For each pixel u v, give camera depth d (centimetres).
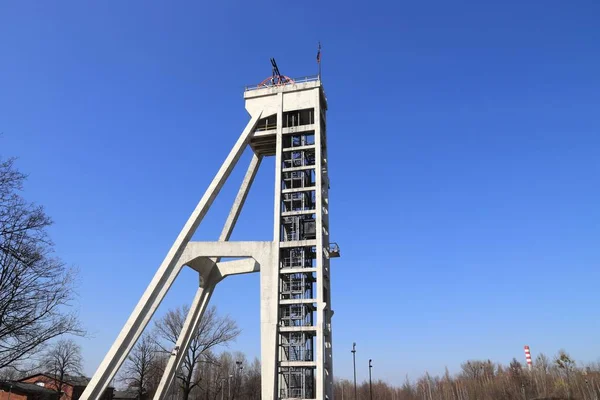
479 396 11419
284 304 3800
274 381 3525
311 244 3903
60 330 2744
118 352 3372
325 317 4078
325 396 3625
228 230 4472
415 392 15150
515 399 10400
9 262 2512
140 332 3534
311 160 4591
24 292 2564
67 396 6994
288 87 4556
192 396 9169
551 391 10700
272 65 4728
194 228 3988
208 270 4306
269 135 4472
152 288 3644
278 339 3694
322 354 3581
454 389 12950
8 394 6012
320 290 3791
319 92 4522
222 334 6328
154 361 7138
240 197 4656
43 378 7250
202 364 9000
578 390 10219
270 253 3906
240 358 10925
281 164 4294
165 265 3750
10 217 2511
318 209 4044
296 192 4203
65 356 5838
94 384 3198
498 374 13125
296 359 3712
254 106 4575
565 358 12706
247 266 4275
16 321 2502
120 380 6800
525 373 11662
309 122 4731
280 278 3912
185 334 4197
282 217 4144
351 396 13662
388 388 15012
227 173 4219
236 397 8756
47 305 2675
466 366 15225
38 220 2627
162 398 3950
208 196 4059
